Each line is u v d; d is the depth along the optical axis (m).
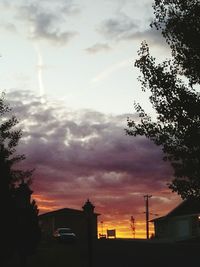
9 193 22.06
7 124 27.59
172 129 18.16
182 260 30.80
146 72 18.48
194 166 17.88
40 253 35.31
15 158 27.14
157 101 18.38
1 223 21.59
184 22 17.78
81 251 37.47
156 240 60.00
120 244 47.09
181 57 17.98
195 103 17.80
